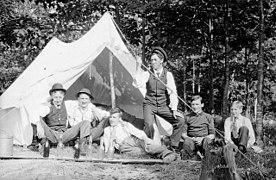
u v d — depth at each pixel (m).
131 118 7.94
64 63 7.17
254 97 16.12
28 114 6.33
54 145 6.45
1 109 6.62
